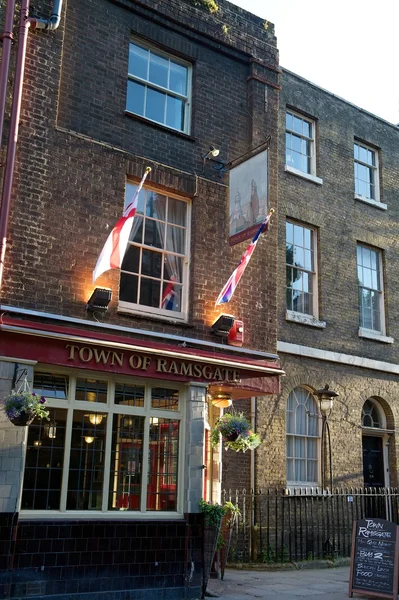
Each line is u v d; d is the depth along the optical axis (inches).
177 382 404.5
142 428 387.9
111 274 392.8
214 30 485.7
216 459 457.1
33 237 366.3
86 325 371.6
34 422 350.3
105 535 353.4
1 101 356.2
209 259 443.5
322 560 519.2
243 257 415.2
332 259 617.0
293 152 623.5
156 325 407.5
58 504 347.9
